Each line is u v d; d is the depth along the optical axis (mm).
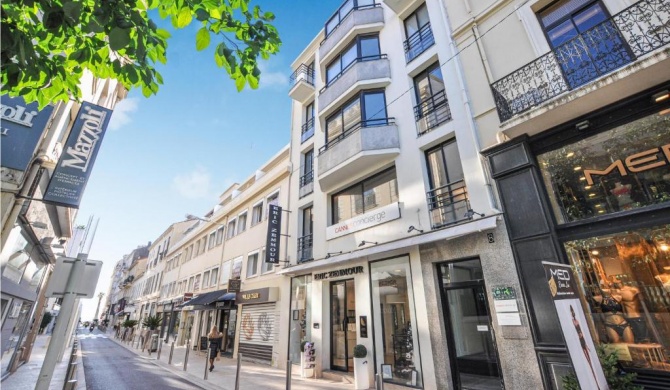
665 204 4938
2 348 8375
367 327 8891
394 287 8555
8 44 2340
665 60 4762
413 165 9008
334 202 11875
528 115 6180
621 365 4965
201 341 19422
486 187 7074
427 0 10008
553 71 6227
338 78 11891
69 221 11391
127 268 60625
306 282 11852
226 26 2922
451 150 8414
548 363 5473
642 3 5680
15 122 6215
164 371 11727
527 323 5898
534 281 5898
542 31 7027
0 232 6043
